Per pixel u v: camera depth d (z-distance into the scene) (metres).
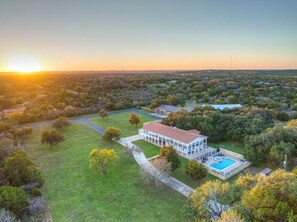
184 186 37.09
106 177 40.31
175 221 28.67
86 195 34.75
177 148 50.81
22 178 34.53
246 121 58.12
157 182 36.19
